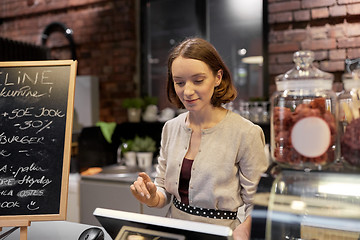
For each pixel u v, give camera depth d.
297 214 0.69
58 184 1.01
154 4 3.60
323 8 2.65
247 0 3.17
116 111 3.62
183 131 1.34
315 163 0.72
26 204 0.99
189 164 1.28
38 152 1.04
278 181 0.75
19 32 3.99
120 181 2.52
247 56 3.20
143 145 2.91
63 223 1.26
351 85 0.75
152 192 1.18
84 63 3.73
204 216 1.24
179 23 3.53
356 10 2.54
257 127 1.25
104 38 3.60
